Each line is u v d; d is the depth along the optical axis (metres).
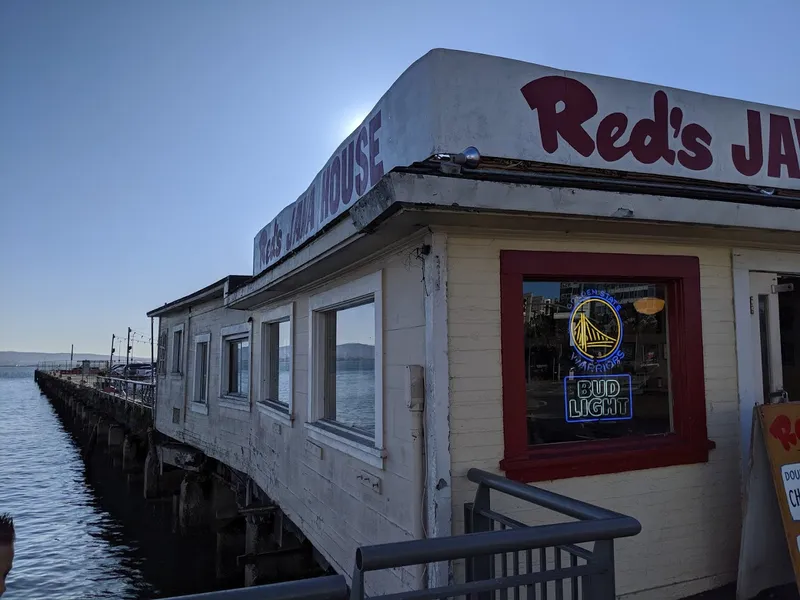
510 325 3.89
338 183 5.08
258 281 7.10
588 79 4.09
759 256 4.79
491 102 3.76
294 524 7.65
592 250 4.18
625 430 4.31
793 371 5.34
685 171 4.35
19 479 23.97
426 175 3.09
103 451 30.23
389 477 4.32
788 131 4.83
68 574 12.80
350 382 5.57
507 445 3.80
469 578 3.27
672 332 4.51
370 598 1.99
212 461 14.23
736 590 4.08
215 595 1.63
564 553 3.96
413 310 4.00
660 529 4.20
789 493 3.96
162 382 16.91
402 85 3.96
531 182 3.35
